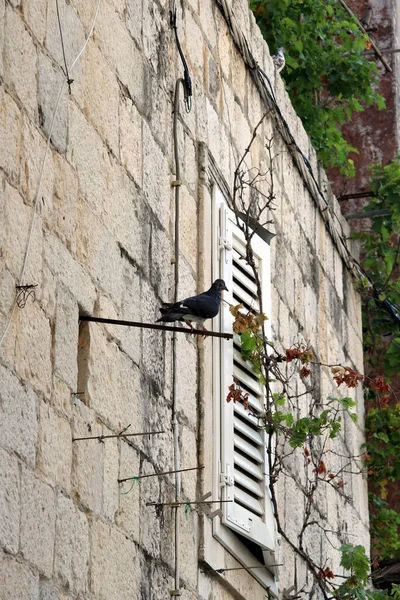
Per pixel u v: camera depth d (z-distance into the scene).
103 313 8.30
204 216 10.55
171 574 8.98
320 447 13.55
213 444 10.09
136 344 8.84
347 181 18.97
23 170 7.33
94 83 8.59
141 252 9.12
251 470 10.66
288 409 12.52
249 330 10.62
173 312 8.58
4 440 6.74
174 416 9.38
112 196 8.68
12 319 7.00
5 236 7.02
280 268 12.82
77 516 7.55
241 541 10.44
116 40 9.11
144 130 9.47
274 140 13.25
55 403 7.44
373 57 19.56
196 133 10.77
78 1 8.45
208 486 9.88
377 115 19.27
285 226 13.24
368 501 16.53
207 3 11.54
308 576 12.47
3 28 7.29
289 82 16.95
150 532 8.71
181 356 9.76
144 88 9.58
